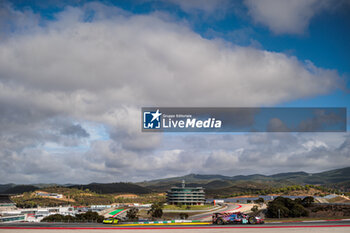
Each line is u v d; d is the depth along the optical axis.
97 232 47.22
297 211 130.38
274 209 131.50
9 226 57.97
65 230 49.97
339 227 49.72
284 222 59.50
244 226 52.03
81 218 147.62
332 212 130.12
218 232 44.69
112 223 65.50
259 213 151.62
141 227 53.75
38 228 52.69
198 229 48.91
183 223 61.97
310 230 45.59
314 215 129.00
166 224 60.38
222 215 58.47
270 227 50.16
